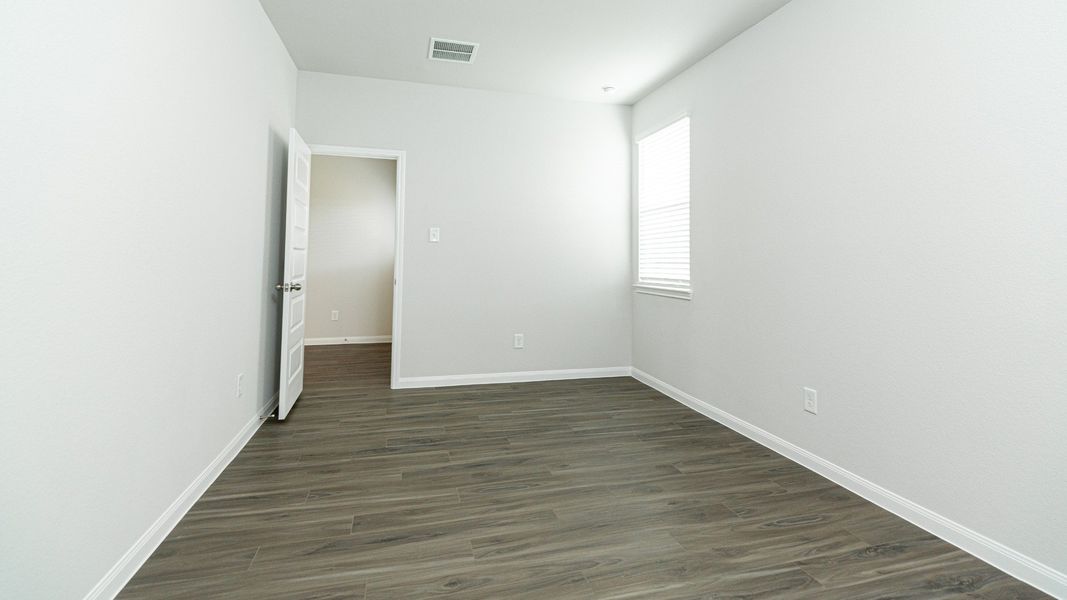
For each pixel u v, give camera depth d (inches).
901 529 74.8
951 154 71.6
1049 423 60.7
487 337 164.6
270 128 118.7
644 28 118.0
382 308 251.1
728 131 122.7
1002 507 65.3
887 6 81.1
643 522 76.1
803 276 99.1
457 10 111.7
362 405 137.9
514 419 127.7
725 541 70.8
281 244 132.2
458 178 160.7
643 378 167.8
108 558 55.6
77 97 49.4
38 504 45.1
